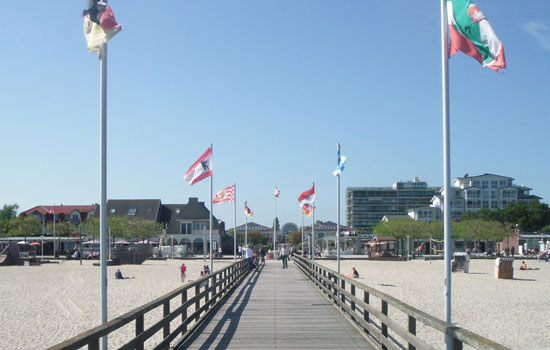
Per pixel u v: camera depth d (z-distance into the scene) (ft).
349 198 482.69
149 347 40.42
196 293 44.65
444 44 31.65
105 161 29.60
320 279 74.59
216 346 35.06
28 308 65.57
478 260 209.15
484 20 30.48
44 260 197.57
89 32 30.17
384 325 32.19
